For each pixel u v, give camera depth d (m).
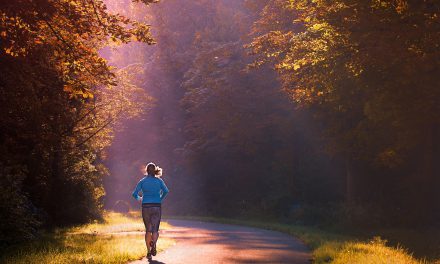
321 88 20.31
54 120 21.22
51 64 15.03
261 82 38.91
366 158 27.31
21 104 17.64
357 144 27.39
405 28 14.72
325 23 17.00
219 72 41.44
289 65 20.94
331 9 16.05
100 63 11.72
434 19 14.45
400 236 22.25
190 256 12.45
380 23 15.08
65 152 24.45
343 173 38.19
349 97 21.66
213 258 12.18
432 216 25.91
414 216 26.44
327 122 30.28
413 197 27.69
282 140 40.97
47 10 10.70
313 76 19.95
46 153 23.28
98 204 30.14
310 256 13.20
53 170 24.17
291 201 39.69
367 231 25.48
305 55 19.19
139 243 14.19
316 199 39.09
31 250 11.66
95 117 27.25
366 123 25.12
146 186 12.09
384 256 11.45
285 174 41.31
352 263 10.32
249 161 46.53
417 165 27.42
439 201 25.66
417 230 24.70
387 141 25.05
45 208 23.84
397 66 16.50
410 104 17.81
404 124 19.27
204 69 43.12
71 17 10.99
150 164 12.37
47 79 17.22
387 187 30.56
